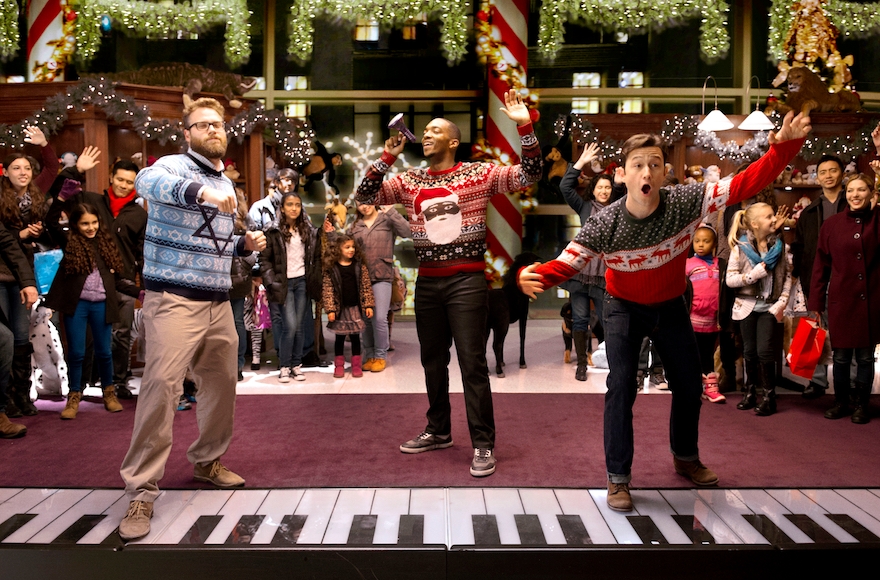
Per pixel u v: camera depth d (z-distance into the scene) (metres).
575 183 5.40
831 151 7.06
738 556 2.53
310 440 3.90
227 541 2.60
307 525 2.74
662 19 7.61
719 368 5.11
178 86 6.44
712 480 3.18
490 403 3.42
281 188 5.70
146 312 2.82
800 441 3.87
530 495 3.07
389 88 8.51
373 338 5.90
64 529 2.72
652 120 7.14
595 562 2.53
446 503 2.98
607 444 2.95
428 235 3.46
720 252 6.01
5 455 3.64
